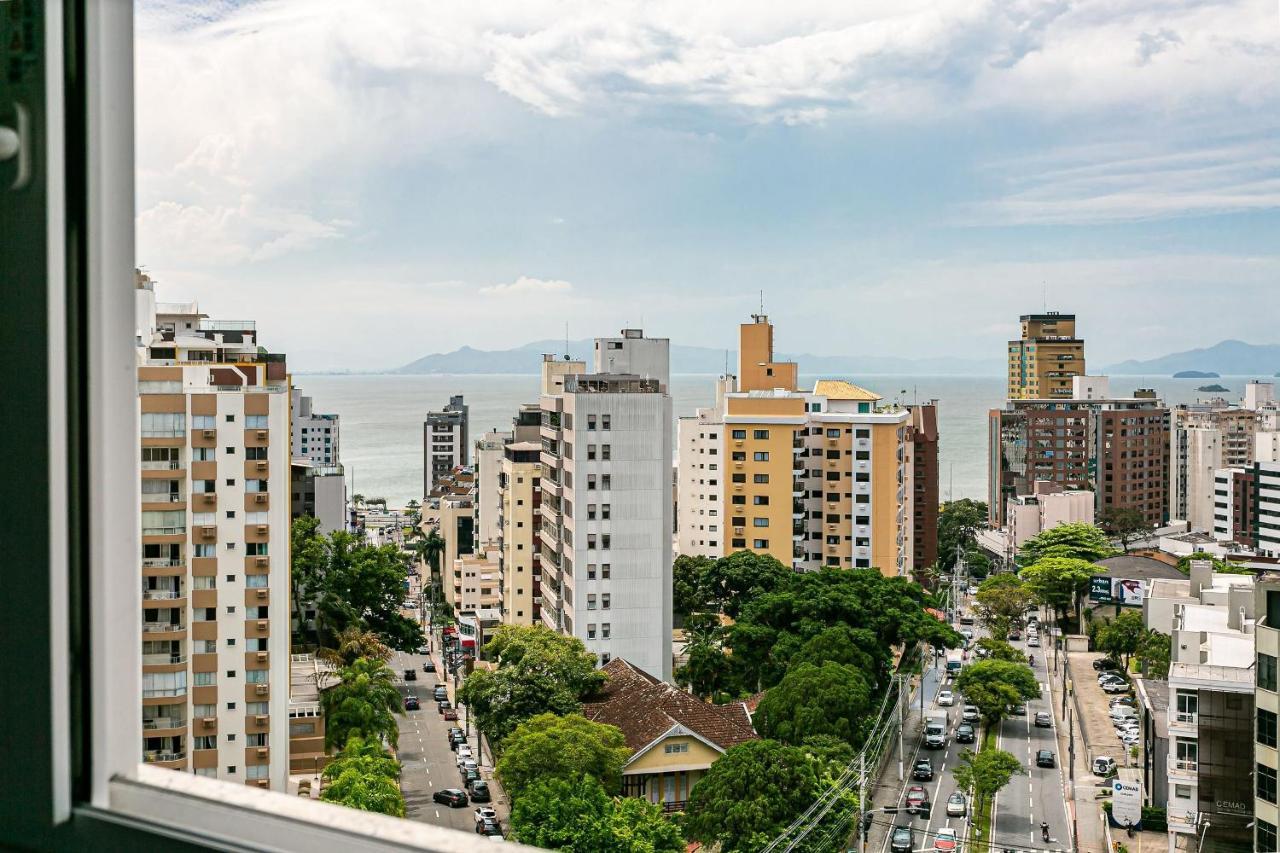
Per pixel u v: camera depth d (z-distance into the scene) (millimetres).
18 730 2639
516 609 80000
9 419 2613
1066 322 145125
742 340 103500
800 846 37281
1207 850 33438
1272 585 29734
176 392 41188
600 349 92125
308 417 138750
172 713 41250
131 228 2787
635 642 63500
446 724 71125
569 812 34438
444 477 146875
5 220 2588
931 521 114812
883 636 67438
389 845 2561
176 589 41250
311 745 47438
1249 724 33031
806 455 90500
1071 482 134625
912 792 54844
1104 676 82938
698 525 102812
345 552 65688
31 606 2602
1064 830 52438
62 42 2584
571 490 63438
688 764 46125
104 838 2598
